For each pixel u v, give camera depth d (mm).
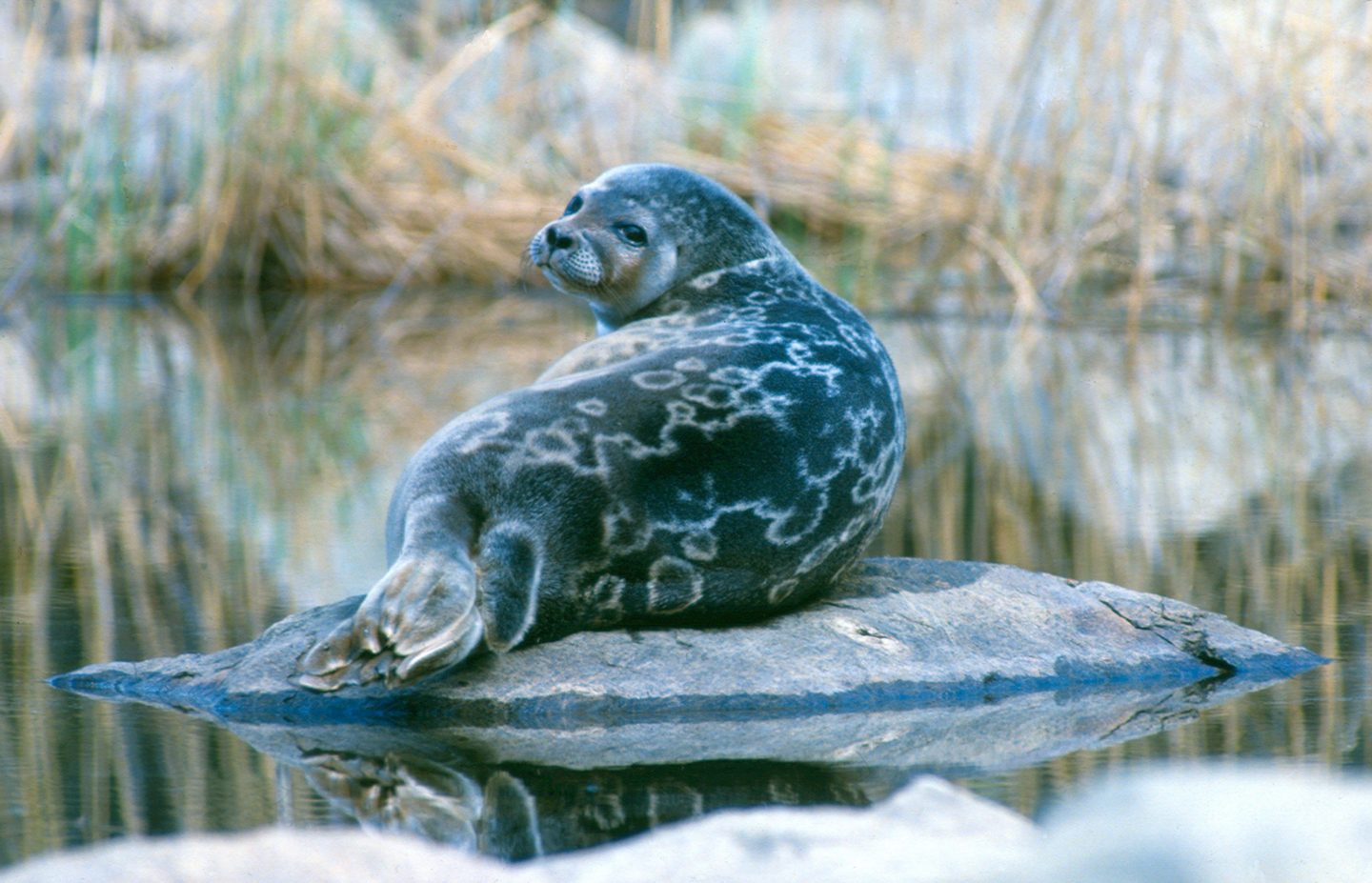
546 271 19828
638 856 10688
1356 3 46250
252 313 52750
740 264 19922
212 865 10375
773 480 17078
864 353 18625
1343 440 34375
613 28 93375
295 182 56844
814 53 69062
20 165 68500
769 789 13789
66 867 10305
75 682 17172
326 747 14969
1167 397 39875
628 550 16875
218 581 21859
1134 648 18359
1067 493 28781
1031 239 53562
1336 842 10203
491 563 16250
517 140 60531
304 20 55906
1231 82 49312
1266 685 17438
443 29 69500
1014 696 16969
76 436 34250
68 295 56156
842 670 17031
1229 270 50406
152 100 59000
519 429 16766
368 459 31750
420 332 48969
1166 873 9953
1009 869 10219
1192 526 25828
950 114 59656
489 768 14383
